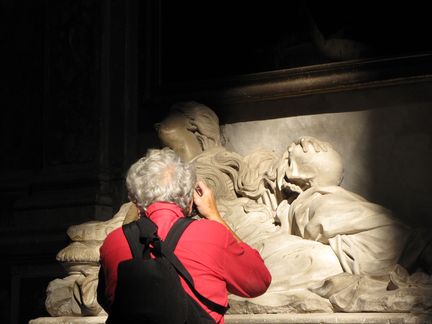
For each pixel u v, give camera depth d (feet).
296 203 16.80
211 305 8.63
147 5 21.54
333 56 19.35
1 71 23.31
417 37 18.63
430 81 18.19
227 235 8.97
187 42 21.04
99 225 17.53
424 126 18.25
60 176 21.79
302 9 19.79
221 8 20.75
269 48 20.12
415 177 18.19
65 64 22.33
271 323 14.14
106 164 21.53
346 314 13.84
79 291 16.60
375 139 18.67
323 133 19.21
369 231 15.48
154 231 8.71
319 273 15.17
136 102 21.57
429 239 15.11
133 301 8.40
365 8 19.15
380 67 18.63
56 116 22.22
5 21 23.44
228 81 20.27
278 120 19.74
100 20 22.07
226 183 18.52
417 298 13.48
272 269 15.37
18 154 22.79
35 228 21.63
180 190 9.10
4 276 22.11
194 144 19.27
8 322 21.83
